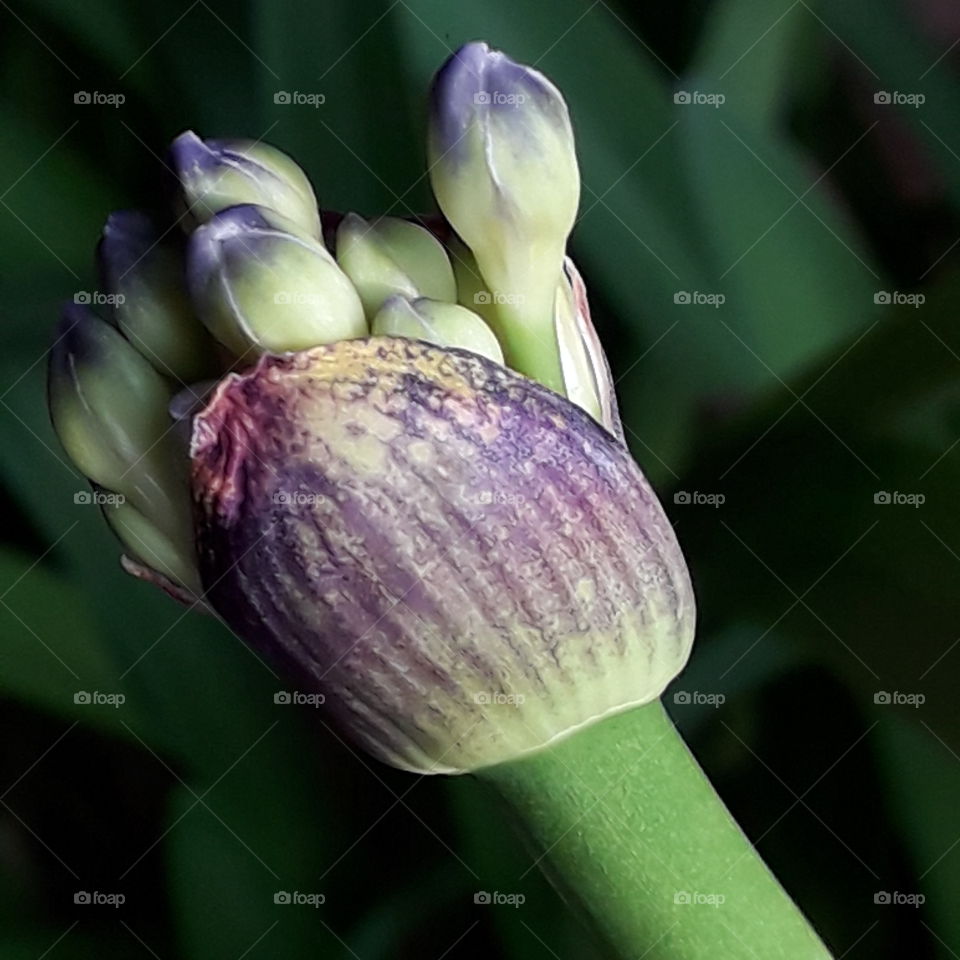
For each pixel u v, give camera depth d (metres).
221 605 0.17
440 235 0.18
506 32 0.26
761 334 0.26
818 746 0.26
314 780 0.27
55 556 0.30
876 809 0.26
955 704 0.23
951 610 0.23
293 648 0.17
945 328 0.22
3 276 0.28
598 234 0.27
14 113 0.29
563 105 0.18
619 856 0.18
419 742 0.17
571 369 0.18
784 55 0.29
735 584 0.24
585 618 0.17
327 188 0.26
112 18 0.29
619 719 0.18
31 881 0.30
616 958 0.18
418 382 0.17
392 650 0.17
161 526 0.18
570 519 0.17
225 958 0.26
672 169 0.27
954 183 0.29
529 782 0.18
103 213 0.29
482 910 0.26
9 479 0.28
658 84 0.27
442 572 0.17
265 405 0.17
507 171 0.17
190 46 0.29
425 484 0.17
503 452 0.17
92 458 0.18
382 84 0.26
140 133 0.30
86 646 0.27
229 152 0.17
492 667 0.17
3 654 0.27
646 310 0.27
